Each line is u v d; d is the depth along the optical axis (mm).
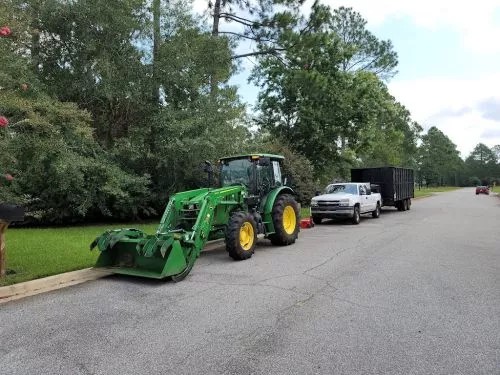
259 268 8453
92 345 4613
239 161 11227
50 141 8492
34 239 11469
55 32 15344
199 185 17359
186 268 7668
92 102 16375
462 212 22828
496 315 5375
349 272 7941
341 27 38594
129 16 15867
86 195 15086
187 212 9047
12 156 7742
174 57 16922
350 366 3984
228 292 6668
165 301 6246
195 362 4141
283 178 12539
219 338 4746
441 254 9734
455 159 113500
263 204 10992
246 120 20000
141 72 16500
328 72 24062
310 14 20641
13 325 5281
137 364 4121
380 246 11086
